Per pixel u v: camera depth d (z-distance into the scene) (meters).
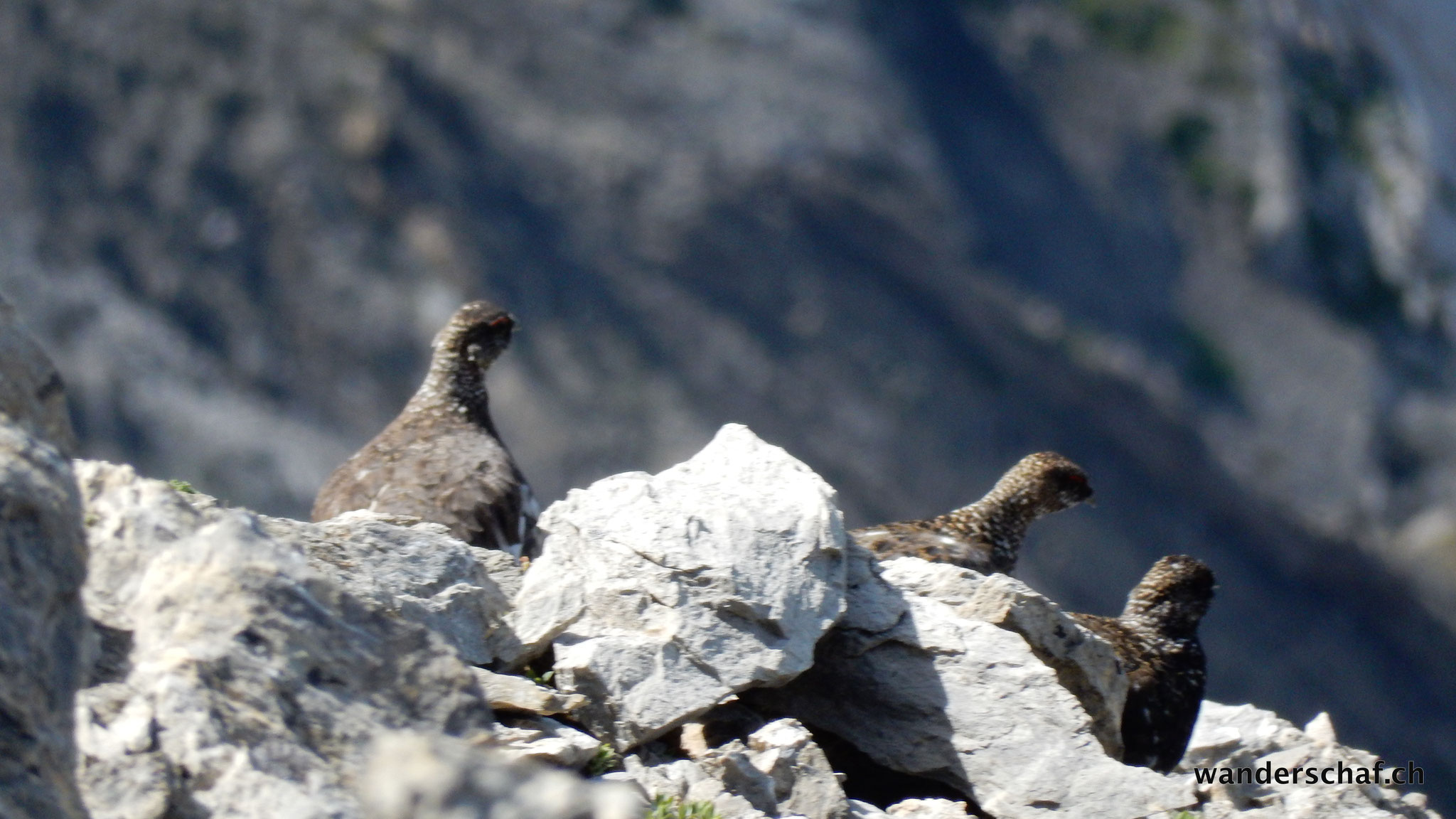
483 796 2.81
